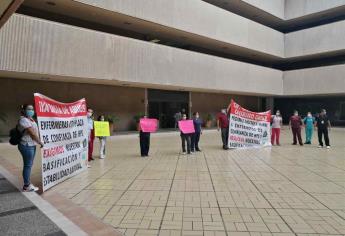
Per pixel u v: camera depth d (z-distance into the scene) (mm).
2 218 4691
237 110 13164
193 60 20969
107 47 16125
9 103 15891
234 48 25625
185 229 4301
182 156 11008
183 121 11703
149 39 22234
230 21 23938
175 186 6660
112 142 15742
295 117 14719
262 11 26875
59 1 15086
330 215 4855
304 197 5832
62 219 4668
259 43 26594
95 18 17906
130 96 21484
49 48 13844
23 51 12977
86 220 4641
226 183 6934
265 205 5355
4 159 10062
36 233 4137
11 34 12594
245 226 4402
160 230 4270
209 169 8570
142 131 10930
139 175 7777
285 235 4086
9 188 6426
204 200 5645
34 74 13945
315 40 26938
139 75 17688
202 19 21688
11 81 15930
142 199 5711
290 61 31328
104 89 19984
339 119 28453
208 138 18203
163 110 23672
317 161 9922
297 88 28016
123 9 16984
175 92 24484
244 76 25156
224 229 4297
